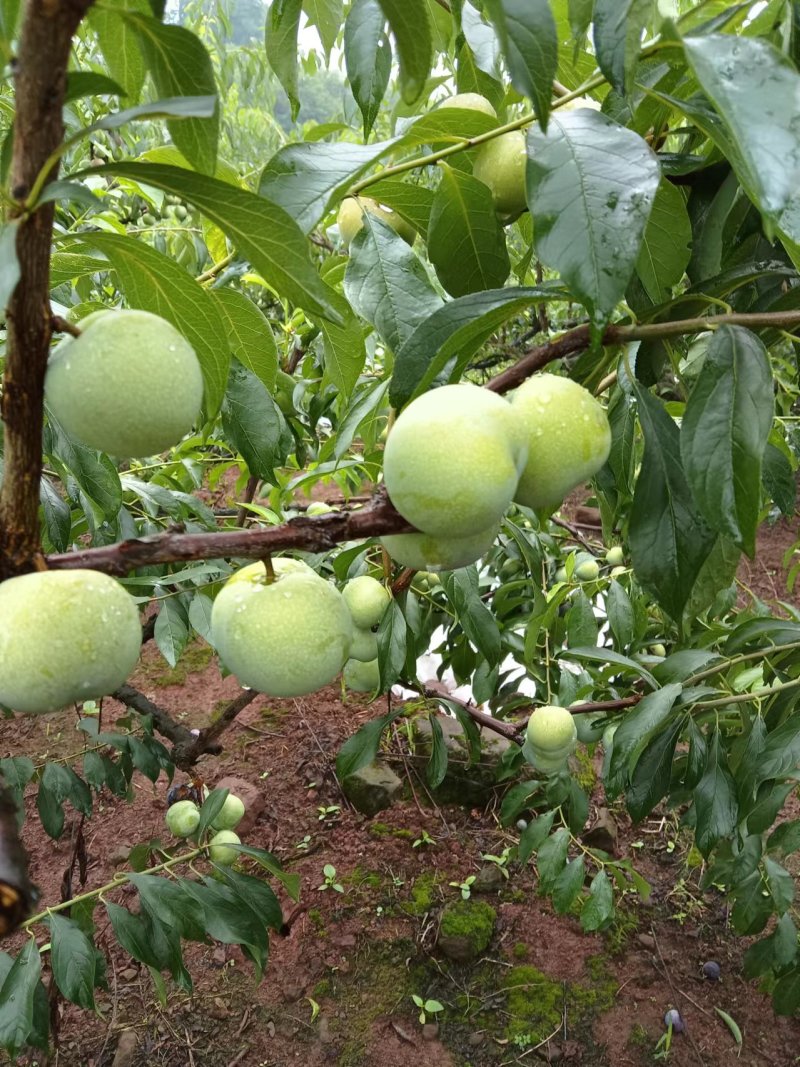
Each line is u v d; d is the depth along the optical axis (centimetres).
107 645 81
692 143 141
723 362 96
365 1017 289
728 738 221
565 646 304
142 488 225
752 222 137
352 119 259
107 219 204
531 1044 282
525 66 71
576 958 314
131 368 80
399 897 332
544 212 84
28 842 347
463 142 122
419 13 93
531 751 230
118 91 74
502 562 346
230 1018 285
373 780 374
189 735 245
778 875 238
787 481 151
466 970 307
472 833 366
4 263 64
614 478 167
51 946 178
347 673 225
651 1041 287
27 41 62
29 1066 256
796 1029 296
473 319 94
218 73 596
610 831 361
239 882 200
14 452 78
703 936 328
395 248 135
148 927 194
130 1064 266
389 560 186
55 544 176
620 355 115
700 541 109
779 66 72
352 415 189
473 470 83
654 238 125
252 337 140
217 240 212
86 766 237
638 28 84
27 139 66
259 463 172
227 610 100
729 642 201
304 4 202
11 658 78
